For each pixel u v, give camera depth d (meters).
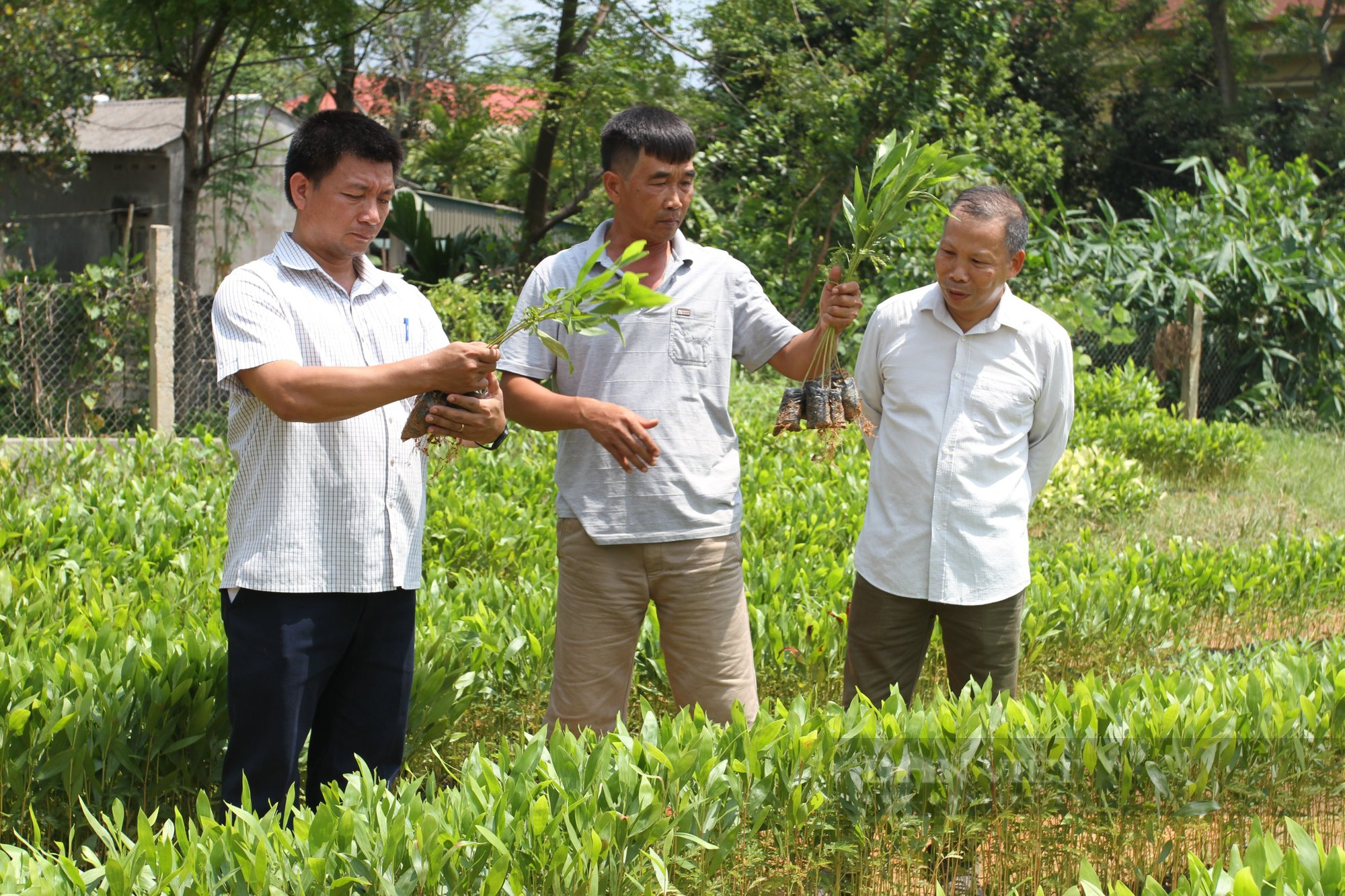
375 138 2.89
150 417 8.36
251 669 2.83
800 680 4.40
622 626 3.37
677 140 3.15
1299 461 11.61
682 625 3.40
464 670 3.86
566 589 3.40
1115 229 13.84
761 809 2.72
